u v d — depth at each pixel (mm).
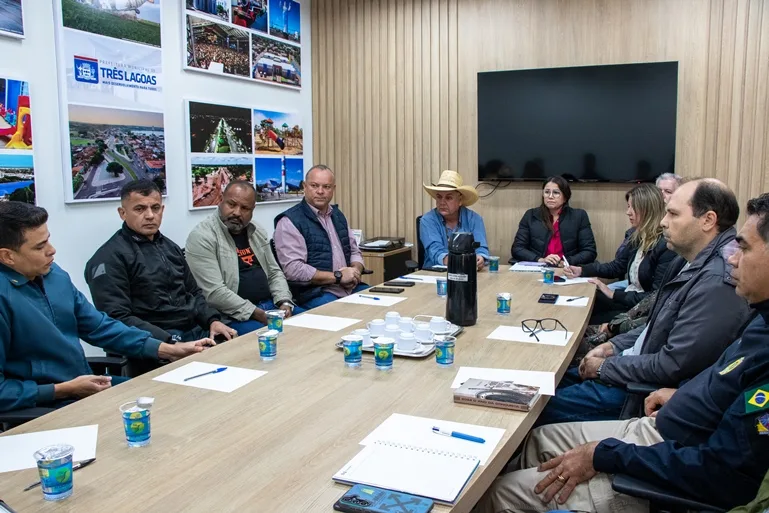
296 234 3883
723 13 4531
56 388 1958
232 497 1202
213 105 4680
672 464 1438
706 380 1698
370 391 1784
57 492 1191
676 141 4758
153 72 4188
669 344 2076
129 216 3008
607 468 1544
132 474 1299
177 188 4449
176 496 1207
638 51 4781
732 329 1967
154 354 2406
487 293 3238
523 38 5094
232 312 3461
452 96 5379
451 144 5438
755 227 1468
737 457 1354
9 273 2086
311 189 3959
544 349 2195
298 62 5660
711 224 2152
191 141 4504
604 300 3887
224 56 4770
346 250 4215
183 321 3133
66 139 3615
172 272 3135
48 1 3500
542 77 5020
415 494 1190
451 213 4387
